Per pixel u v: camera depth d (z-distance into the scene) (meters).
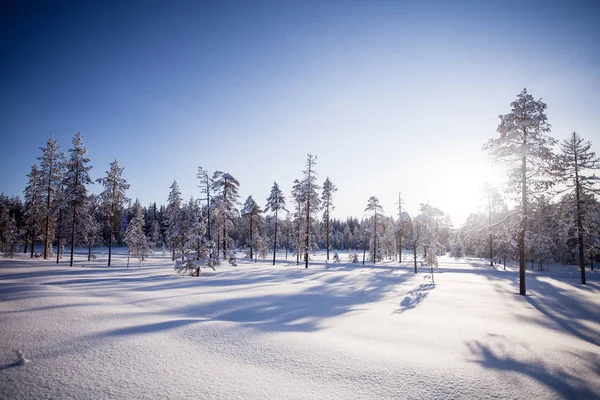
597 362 6.19
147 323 7.55
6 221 44.09
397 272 32.25
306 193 37.50
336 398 4.07
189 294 13.27
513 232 18.38
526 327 9.73
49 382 4.13
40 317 7.62
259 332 7.16
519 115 18.36
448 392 4.42
